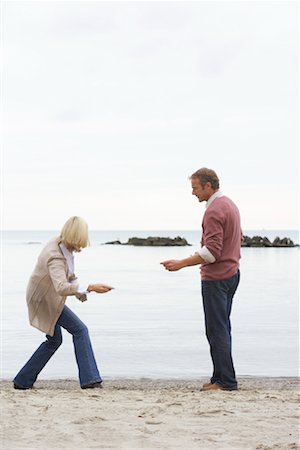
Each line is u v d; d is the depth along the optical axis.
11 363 10.58
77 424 5.07
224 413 5.45
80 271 38.97
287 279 33.09
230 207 6.88
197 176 6.93
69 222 6.84
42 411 5.46
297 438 4.79
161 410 5.54
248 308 19.80
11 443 4.62
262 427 5.05
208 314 6.93
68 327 7.10
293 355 11.44
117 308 19.67
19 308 19.61
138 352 11.62
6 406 5.64
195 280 33.28
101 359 10.87
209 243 6.75
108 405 5.73
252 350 12.01
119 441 4.68
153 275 36.81
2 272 38.25
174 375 9.41
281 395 6.42
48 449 4.51
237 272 6.98
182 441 4.69
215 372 7.05
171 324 15.80
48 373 9.58
